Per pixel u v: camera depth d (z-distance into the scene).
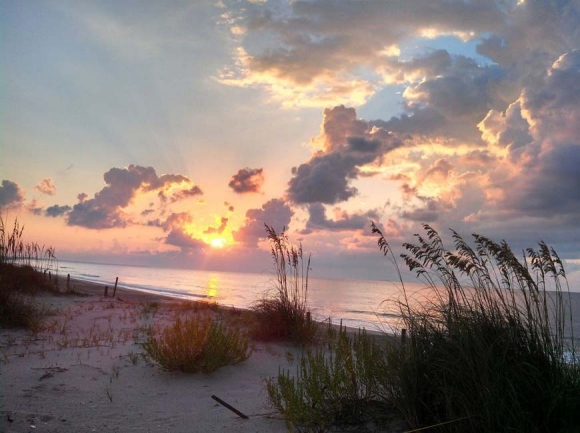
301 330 9.96
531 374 4.06
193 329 7.44
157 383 6.57
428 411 4.36
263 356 8.70
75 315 12.33
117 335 9.85
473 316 4.54
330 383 4.84
